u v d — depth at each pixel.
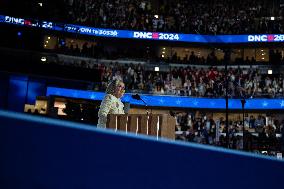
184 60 28.30
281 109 24.72
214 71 26.28
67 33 27.69
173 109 26.80
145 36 29.33
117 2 30.36
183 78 26.47
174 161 1.73
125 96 25.56
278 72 27.33
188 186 1.81
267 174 2.48
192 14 30.81
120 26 29.33
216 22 30.14
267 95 24.81
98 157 1.37
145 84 26.06
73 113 13.91
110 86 5.16
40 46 25.47
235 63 27.97
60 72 22.89
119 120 4.39
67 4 28.05
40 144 1.17
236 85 25.44
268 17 30.09
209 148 1.99
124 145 1.49
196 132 20.95
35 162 1.15
